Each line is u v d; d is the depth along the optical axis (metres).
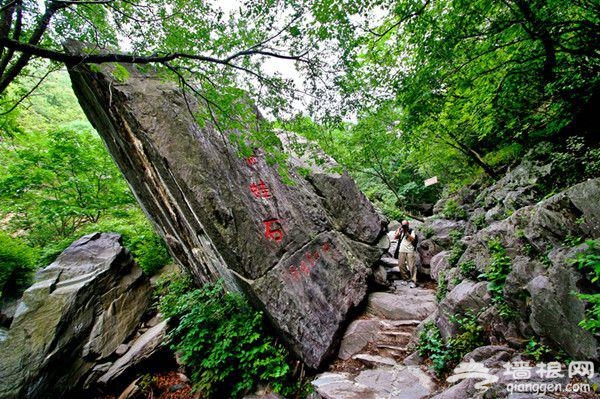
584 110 4.65
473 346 3.97
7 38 2.89
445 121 6.52
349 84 3.71
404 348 5.35
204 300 6.43
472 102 5.15
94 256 7.49
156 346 6.09
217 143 5.68
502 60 4.39
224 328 5.36
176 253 8.62
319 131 4.14
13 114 7.20
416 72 4.04
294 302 5.45
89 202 11.00
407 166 16.77
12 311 6.45
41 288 6.20
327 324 5.72
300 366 5.26
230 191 5.44
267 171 6.43
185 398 5.36
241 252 5.18
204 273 7.42
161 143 5.03
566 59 4.11
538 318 3.11
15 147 10.07
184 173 5.04
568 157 5.09
